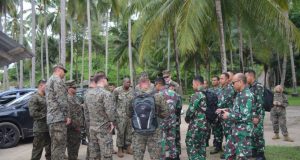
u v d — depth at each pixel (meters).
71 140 8.34
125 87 9.16
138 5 16.11
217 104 7.34
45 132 8.05
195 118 7.27
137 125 6.55
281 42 14.50
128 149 9.46
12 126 10.98
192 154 7.30
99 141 6.77
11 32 47.34
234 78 6.04
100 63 72.56
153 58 49.50
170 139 7.57
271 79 52.03
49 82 7.21
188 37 12.25
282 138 11.60
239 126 5.98
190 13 12.41
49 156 8.20
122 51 47.75
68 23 48.31
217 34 15.80
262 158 7.80
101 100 6.75
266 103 7.58
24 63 63.75
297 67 46.22
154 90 7.59
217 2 13.38
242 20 15.02
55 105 7.11
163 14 13.70
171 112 7.52
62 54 21.55
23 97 11.64
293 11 35.28
